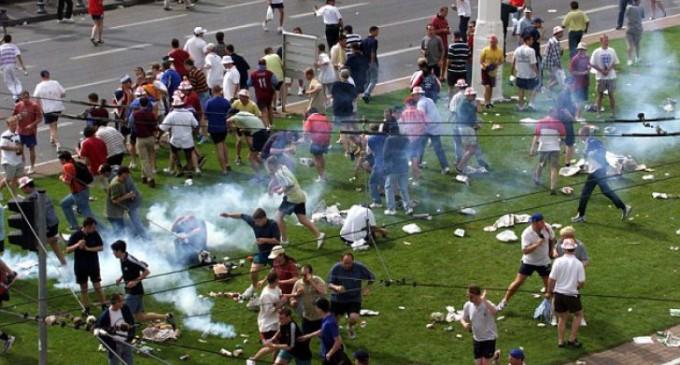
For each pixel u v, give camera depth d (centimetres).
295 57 6981
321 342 3988
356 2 9206
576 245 4378
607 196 5319
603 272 4866
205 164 6038
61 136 6444
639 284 4769
